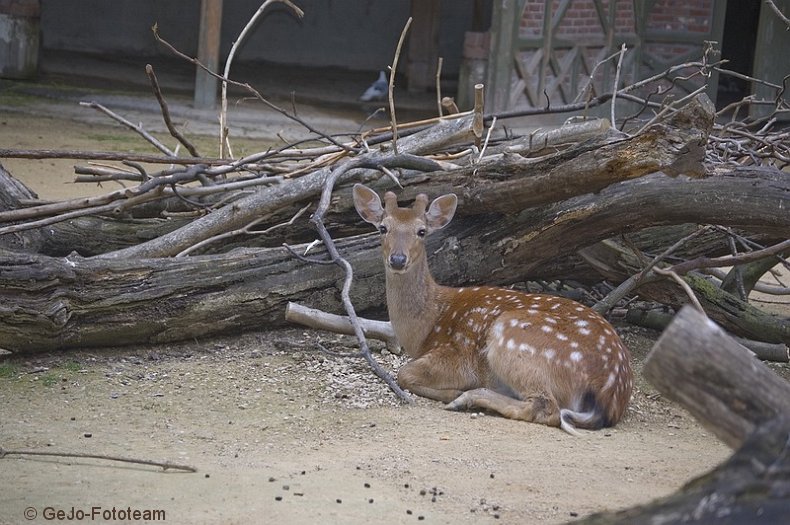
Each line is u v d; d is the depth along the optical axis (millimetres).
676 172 8703
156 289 9969
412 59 31781
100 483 6664
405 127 12008
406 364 9297
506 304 9188
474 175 10172
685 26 25062
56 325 9555
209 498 6434
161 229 11711
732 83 32531
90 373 9359
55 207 10352
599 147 8961
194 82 30250
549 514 6375
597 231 10289
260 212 10805
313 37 34562
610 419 8578
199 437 7891
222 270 10258
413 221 9336
